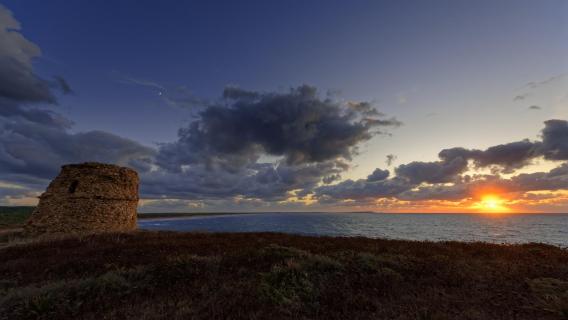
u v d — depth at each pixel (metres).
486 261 12.47
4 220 48.34
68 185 26.67
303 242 17.59
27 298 7.14
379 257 11.85
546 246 17.44
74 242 16.64
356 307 7.06
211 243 16.62
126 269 10.23
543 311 6.83
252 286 8.34
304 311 6.76
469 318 6.37
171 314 6.47
